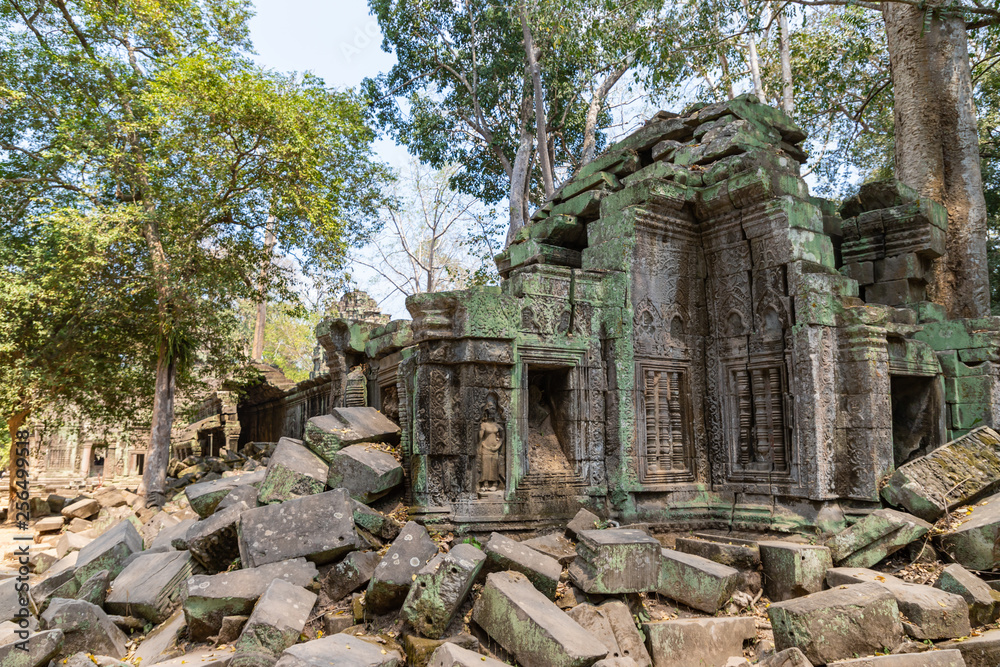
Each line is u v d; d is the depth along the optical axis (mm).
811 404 7617
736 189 8375
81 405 17250
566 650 4738
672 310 8711
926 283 10656
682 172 9047
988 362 8891
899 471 7375
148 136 15008
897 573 6648
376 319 22781
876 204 10875
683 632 5590
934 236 10297
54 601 5715
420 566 5758
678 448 8508
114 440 29391
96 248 13898
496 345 7559
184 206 14750
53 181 15539
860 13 18375
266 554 6102
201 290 15633
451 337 7488
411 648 5168
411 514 7211
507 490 7422
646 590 6066
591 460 7980
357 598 5855
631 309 8297
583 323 8203
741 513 8102
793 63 20422
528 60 23188
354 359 12297
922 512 7051
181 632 5758
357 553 6230
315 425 8031
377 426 8523
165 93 13516
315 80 15039
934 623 5512
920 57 13914
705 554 7125
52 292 13906
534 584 5883
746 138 9070
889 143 23469
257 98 13805
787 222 8047
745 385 8484
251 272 16938
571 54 19016
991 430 7906
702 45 16438
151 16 15164
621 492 7840
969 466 7461
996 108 20000
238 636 5512
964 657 5320
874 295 10562
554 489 7684
